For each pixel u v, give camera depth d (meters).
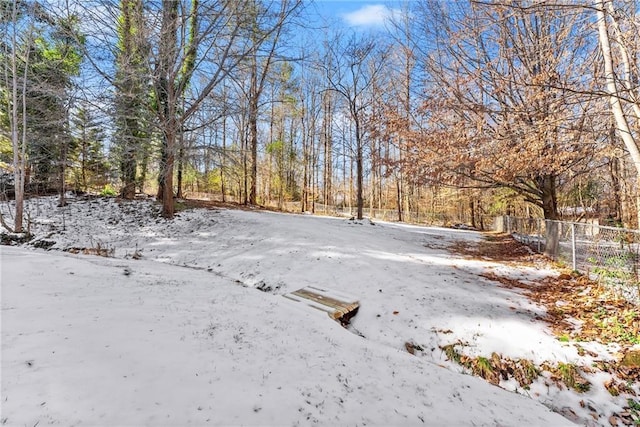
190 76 11.44
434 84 10.12
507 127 7.74
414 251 9.37
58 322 3.14
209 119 11.57
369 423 2.47
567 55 7.93
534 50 8.43
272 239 9.64
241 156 15.18
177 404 2.21
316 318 4.84
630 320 4.61
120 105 10.27
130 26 9.79
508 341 4.39
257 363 3.04
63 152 14.04
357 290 6.15
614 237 5.68
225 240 10.09
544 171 8.06
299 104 26.59
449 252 9.82
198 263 8.66
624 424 3.25
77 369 2.37
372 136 12.54
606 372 3.79
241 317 4.29
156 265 7.57
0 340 2.62
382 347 4.20
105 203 14.03
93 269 5.73
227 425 2.10
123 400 2.12
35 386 2.10
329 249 8.47
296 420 2.31
